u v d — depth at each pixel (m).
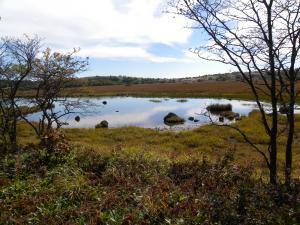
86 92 20.05
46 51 17.72
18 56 17.19
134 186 9.13
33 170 10.93
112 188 9.12
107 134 29.66
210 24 7.66
